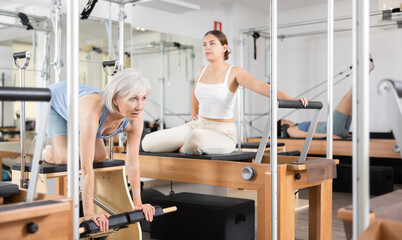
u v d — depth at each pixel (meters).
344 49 7.18
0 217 1.20
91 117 2.08
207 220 2.87
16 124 4.31
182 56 6.59
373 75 6.86
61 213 1.46
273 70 2.22
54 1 3.76
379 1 5.73
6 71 4.10
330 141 2.83
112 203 2.66
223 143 3.13
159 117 6.32
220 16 7.24
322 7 7.39
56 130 2.47
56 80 3.89
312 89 7.52
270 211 2.44
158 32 6.27
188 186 5.21
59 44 4.16
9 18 4.10
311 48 7.53
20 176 2.49
